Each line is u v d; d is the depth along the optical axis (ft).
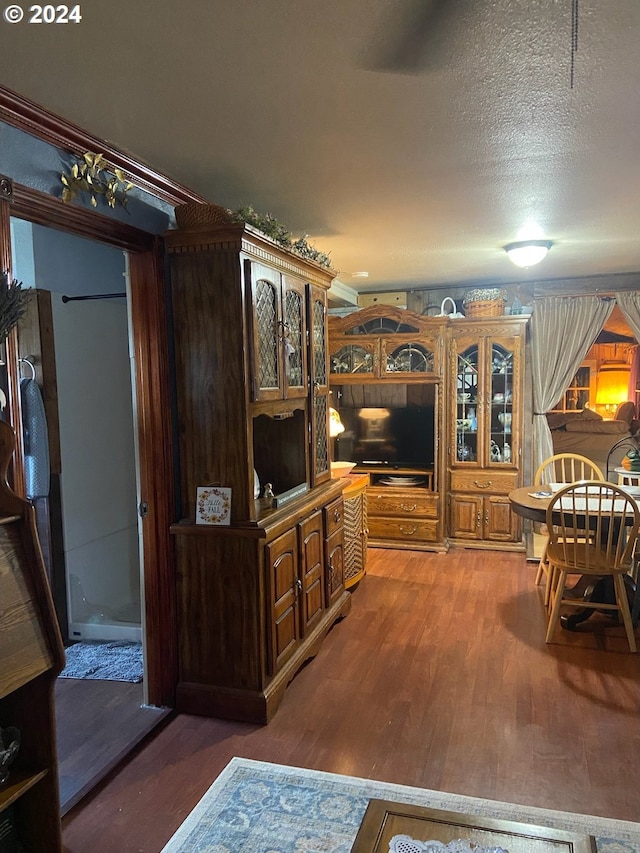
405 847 4.19
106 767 7.63
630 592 12.36
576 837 4.28
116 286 12.19
